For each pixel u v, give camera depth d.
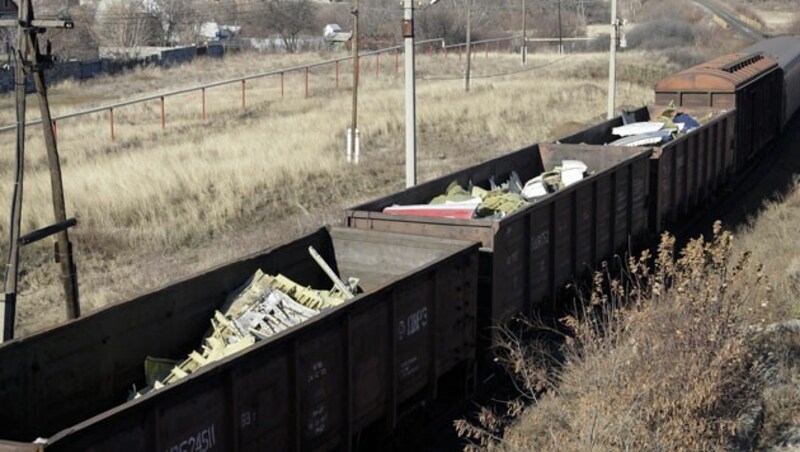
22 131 13.54
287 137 35.12
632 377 9.35
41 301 17.59
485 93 48.75
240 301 10.12
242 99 46.53
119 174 27.06
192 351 9.73
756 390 10.52
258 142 33.75
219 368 7.27
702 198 22.84
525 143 36.41
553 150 19.19
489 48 87.12
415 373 10.35
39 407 8.00
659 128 22.39
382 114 41.56
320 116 41.12
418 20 83.88
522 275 13.13
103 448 6.32
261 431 7.89
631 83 56.31
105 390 8.70
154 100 48.91
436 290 10.59
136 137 36.75
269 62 68.19
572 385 10.26
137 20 79.06
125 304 8.84
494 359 11.65
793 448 9.50
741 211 23.66
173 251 21.14
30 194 24.08
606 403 8.91
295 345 8.16
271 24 86.88
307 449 8.52
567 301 15.11
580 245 15.35
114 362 8.80
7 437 7.66
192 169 27.44
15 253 13.47
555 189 16.72
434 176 30.19
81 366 8.41
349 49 79.00
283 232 21.41
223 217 23.97
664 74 60.66
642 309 10.70
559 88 50.81
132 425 6.57
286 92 51.41
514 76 59.31
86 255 20.41
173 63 67.62
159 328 9.34
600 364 9.79
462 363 11.69
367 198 27.05
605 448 8.45
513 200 14.77
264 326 9.79
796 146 33.72
